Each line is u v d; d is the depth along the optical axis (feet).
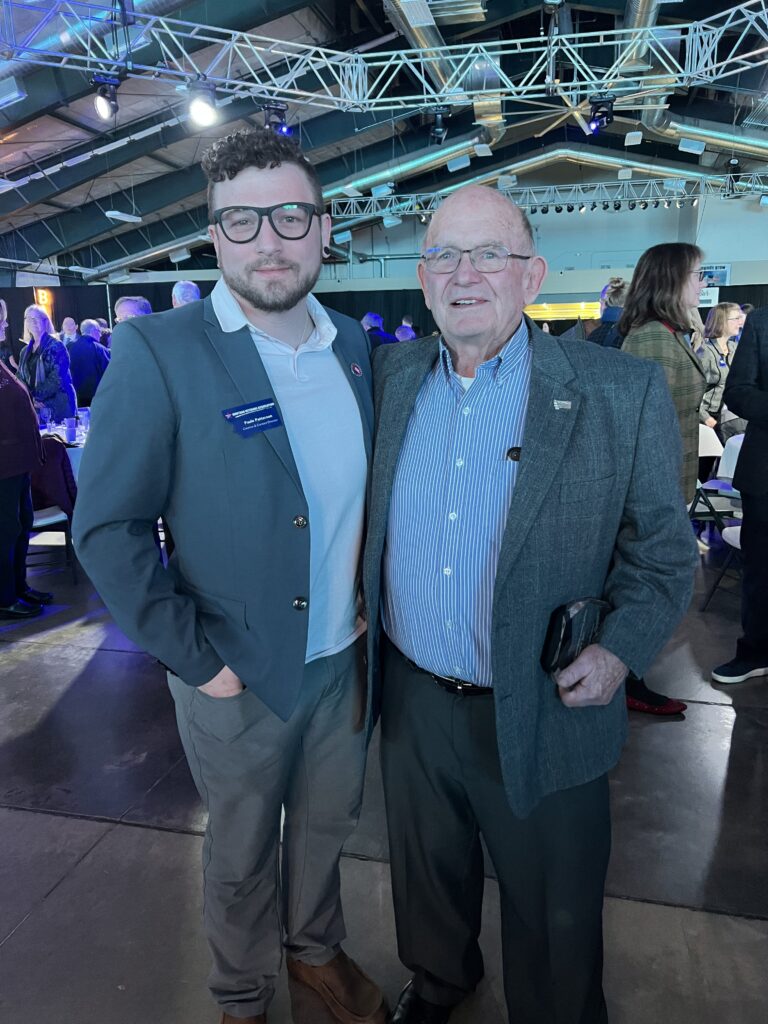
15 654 10.73
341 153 41.11
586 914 4.01
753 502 8.62
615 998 4.78
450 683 4.01
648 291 7.47
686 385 7.43
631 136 35.55
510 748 3.60
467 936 4.60
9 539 12.05
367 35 29.48
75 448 15.02
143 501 3.54
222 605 3.81
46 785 7.36
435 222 3.68
